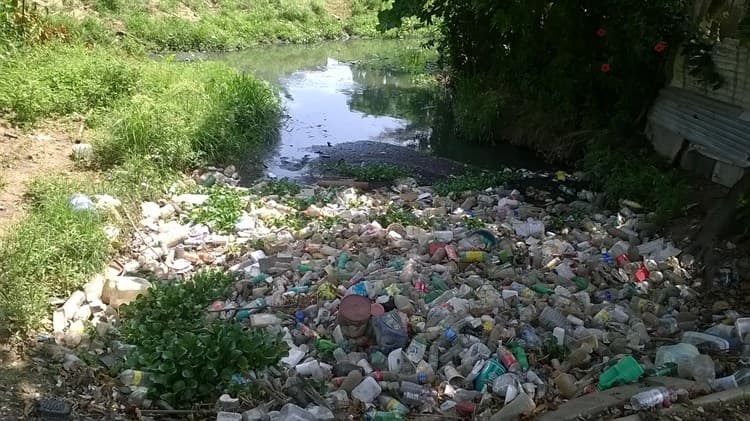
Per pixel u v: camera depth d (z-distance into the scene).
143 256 5.75
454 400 3.93
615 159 8.67
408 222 6.77
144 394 3.77
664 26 8.84
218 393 3.85
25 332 4.27
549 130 10.38
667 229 6.85
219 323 4.41
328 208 7.26
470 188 8.59
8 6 10.80
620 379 4.01
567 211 7.77
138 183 7.18
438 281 5.20
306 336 4.49
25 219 5.66
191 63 12.84
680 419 3.60
